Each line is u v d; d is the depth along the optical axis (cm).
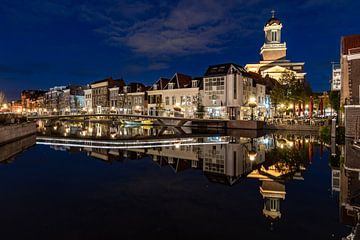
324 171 1712
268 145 3025
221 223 914
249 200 1152
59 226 900
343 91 3862
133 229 875
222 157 2281
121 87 9200
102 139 3791
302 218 952
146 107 8150
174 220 943
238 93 6150
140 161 2116
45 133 4862
